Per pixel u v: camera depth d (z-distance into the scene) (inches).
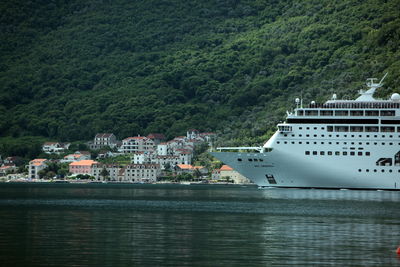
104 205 7052.2
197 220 5226.4
